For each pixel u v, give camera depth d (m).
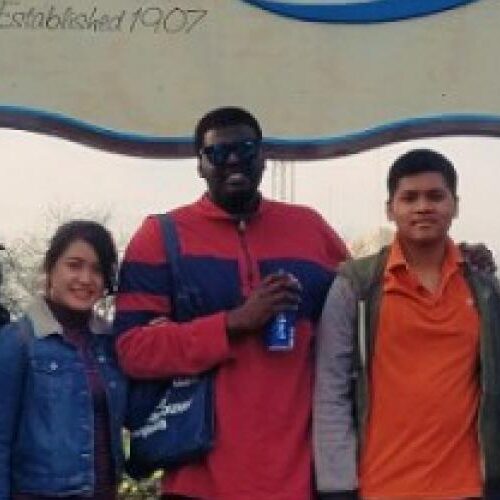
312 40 6.92
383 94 6.92
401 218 4.83
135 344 4.88
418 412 4.67
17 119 6.94
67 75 6.92
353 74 6.92
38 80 6.92
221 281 4.90
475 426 4.71
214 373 4.86
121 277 5.01
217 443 4.79
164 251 4.94
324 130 6.90
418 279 4.80
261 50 6.91
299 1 6.92
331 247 5.16
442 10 6.93
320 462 4.75
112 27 6.93
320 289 4.98
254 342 4.84
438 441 4.66
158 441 4.87
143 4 6.93
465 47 6.93
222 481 4.75
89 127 6.90
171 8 6.92
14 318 5.53
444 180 4.81
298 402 4.85
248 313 4.76
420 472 4.65
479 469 4.68
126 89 6.91
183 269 4.91
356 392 4.79
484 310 4.76
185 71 6.91
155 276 4.93
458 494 4.63
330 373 4.82
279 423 4.80
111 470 4.89
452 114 6.90
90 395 4.86
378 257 4.89
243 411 4.80
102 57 6.92
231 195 4.94
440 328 4.72
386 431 4.71
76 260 4.93
